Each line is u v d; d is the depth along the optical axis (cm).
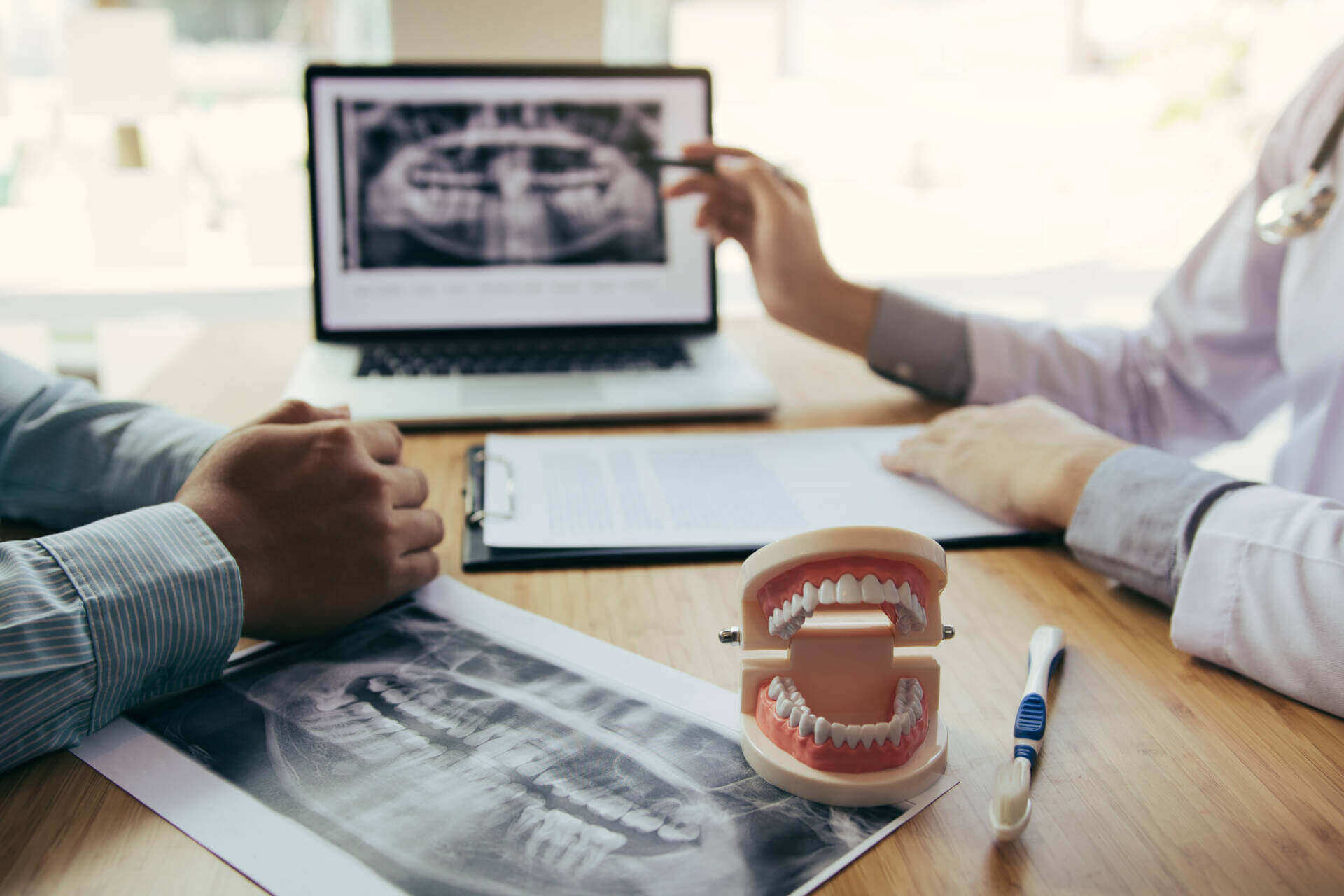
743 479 75
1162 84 398
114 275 336
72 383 72
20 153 376
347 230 104
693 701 47
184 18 367
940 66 405
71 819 39
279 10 370
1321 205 79
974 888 36
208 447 63
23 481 67
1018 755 43
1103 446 65
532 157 106
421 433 87
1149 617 57
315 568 53
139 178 346
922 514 70
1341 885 36
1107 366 95
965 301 307
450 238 105
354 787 41
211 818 39
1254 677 50
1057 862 37
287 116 376
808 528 67
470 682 49
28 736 42
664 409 89
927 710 43
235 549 51
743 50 271
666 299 109
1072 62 409
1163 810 40
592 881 36
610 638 54
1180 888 36
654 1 246
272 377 102
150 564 48
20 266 341
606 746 44
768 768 41
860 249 371
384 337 105
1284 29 358
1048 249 362
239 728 45
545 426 89
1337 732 46
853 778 40
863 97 400
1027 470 66
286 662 51
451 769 42
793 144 393
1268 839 38
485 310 106
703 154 100
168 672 48
